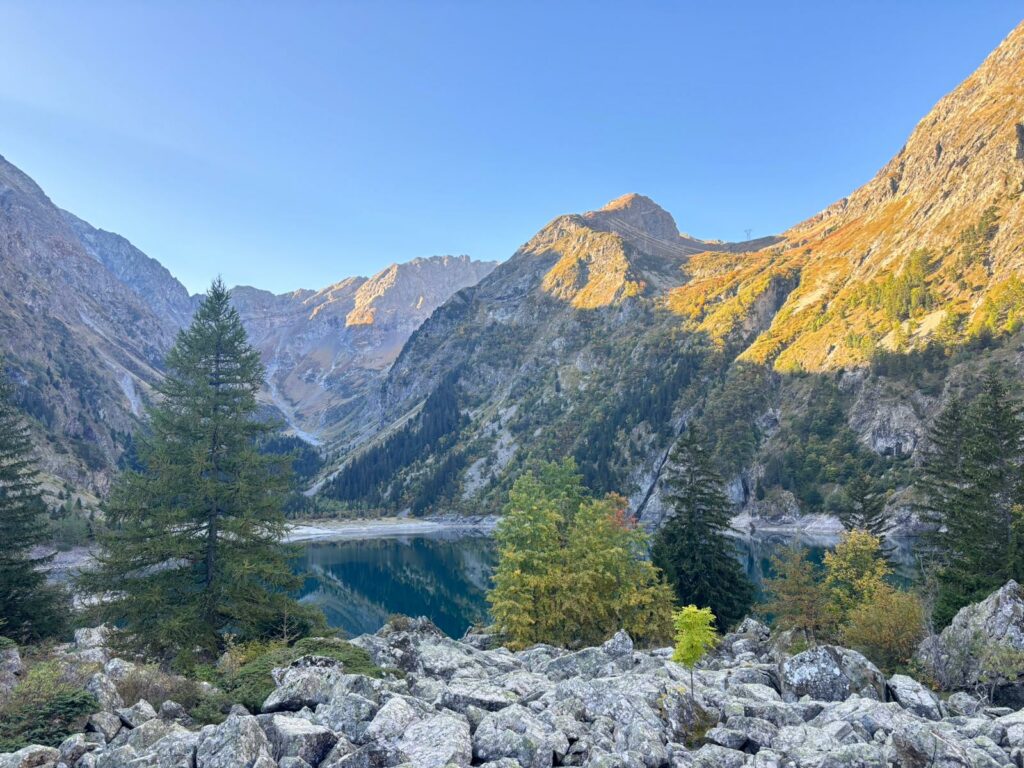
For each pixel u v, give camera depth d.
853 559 47.62
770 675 18.80
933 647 22.61
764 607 41.31
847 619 36.91
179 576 29.28
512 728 12.87
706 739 13.63
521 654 25.88
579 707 14.84
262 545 31.06
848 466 163.50
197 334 31.95
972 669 20.61
